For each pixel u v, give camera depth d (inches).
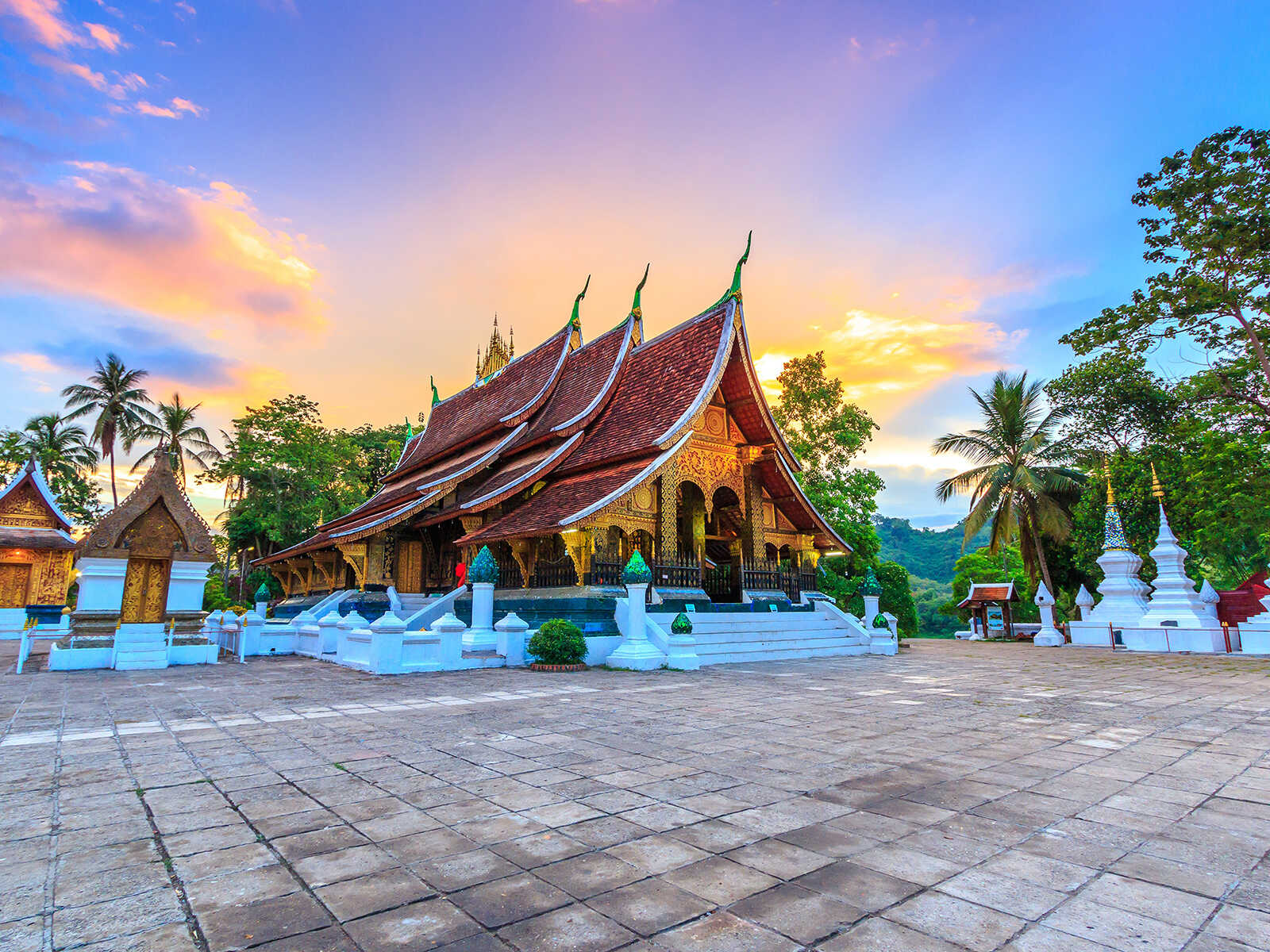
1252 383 861.2
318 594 1026.7
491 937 100.5
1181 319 805.2
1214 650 708.7
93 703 335.6
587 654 531.2
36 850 136.0
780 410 1274.6
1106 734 257.4
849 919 106.4
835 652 685.9
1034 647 851.4
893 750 229.0
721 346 727.7
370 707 323.3
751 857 132.4
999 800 169.9
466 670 496.7
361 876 123.2
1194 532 963.3
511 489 724.7
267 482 1472.7
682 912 108.5
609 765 207.5
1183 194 738.2
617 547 630.5
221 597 1289.4
